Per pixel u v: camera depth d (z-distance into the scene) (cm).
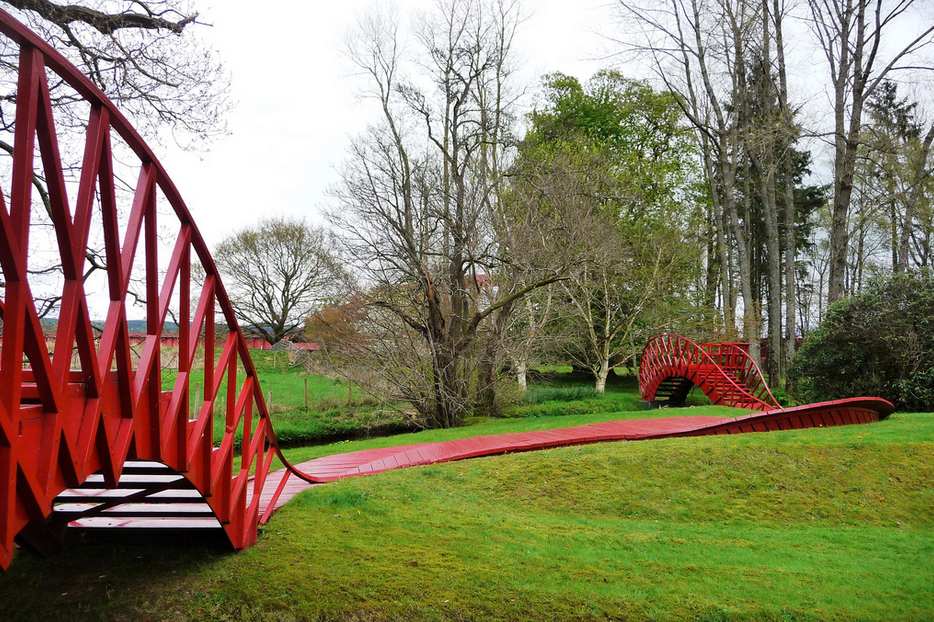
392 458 1082
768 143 2184
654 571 558
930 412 1379
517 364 2173
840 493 826
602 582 527
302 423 1898
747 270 2491
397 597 484
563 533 661
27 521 281
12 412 259
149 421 384
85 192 294
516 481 859
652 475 875
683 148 3275
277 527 610
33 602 468
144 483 493
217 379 476
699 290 2997
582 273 2367
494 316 1978
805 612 485
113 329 327
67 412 303
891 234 3145
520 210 2012
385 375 1797
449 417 1828
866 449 917
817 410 1195
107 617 450
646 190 2941
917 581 555
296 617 459
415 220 1780
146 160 355
